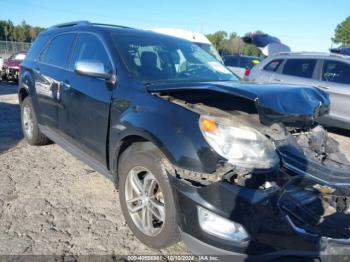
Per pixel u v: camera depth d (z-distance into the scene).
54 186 3.91
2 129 6.27
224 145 2.31
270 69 8.54
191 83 2.91
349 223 2.59
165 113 2.65
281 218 2.26
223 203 2.25
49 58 4.63
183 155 2.41
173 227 2.55
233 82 3.15
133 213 2.94
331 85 7.31
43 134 5.05
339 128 7.64
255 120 2.52
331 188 2.45
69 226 3.12
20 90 5.33
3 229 3.00
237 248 2.25
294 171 2.42
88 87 3.53
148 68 3.36
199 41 11.16
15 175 4.17
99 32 3.75
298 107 2.58
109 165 3.29
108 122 3.20
